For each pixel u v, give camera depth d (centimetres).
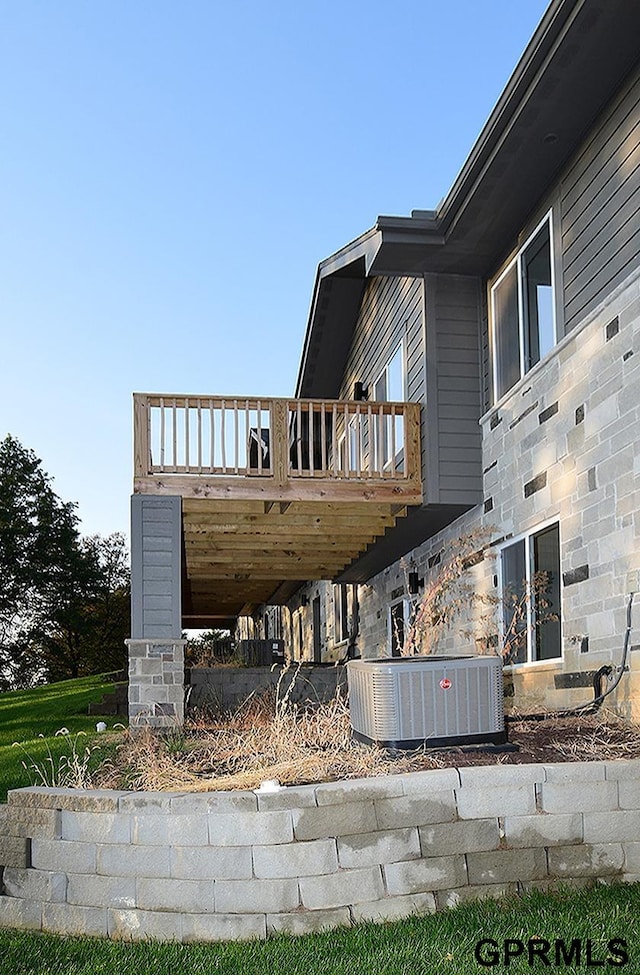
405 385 1271
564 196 930
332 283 1564
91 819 519
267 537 1380
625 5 729
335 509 1196
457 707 611
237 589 2167
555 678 916
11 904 533
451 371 1165
